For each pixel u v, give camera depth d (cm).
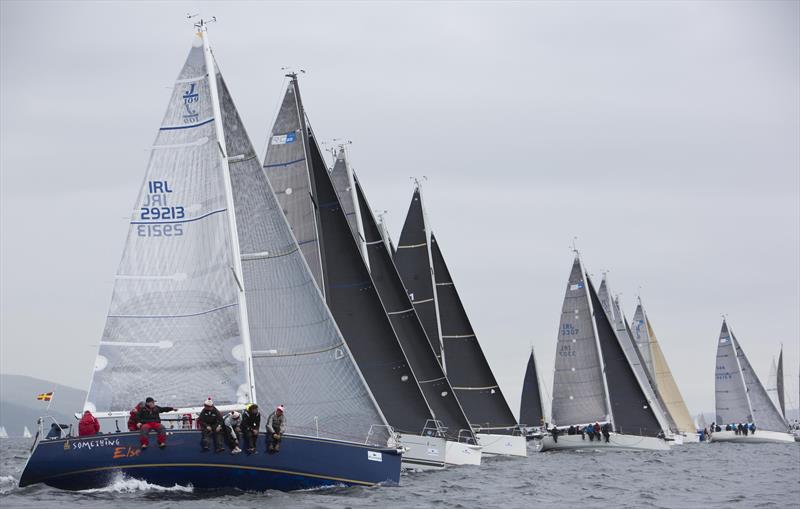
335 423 5312
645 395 11969
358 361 7231
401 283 8506
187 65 5138
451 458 8362
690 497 5909
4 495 4616
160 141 5091
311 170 7175
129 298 4969
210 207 5053
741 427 16712
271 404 5278
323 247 7181
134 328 4953
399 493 5100
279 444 4838
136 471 4731
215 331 4984
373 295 7238
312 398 5316
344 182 8325
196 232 5041
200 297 5003
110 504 4319
